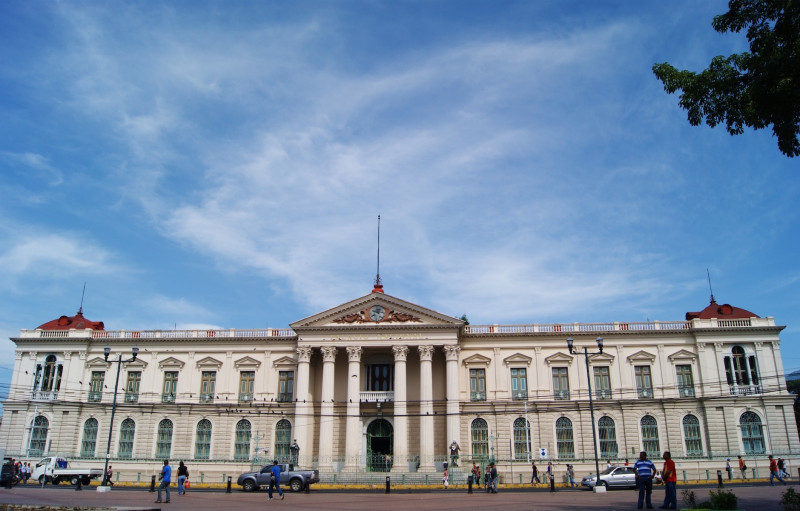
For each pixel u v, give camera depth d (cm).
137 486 5528
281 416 6744
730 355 6575
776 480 5472
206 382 6994
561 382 6700
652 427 6462
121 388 6994
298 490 4912
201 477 6297
